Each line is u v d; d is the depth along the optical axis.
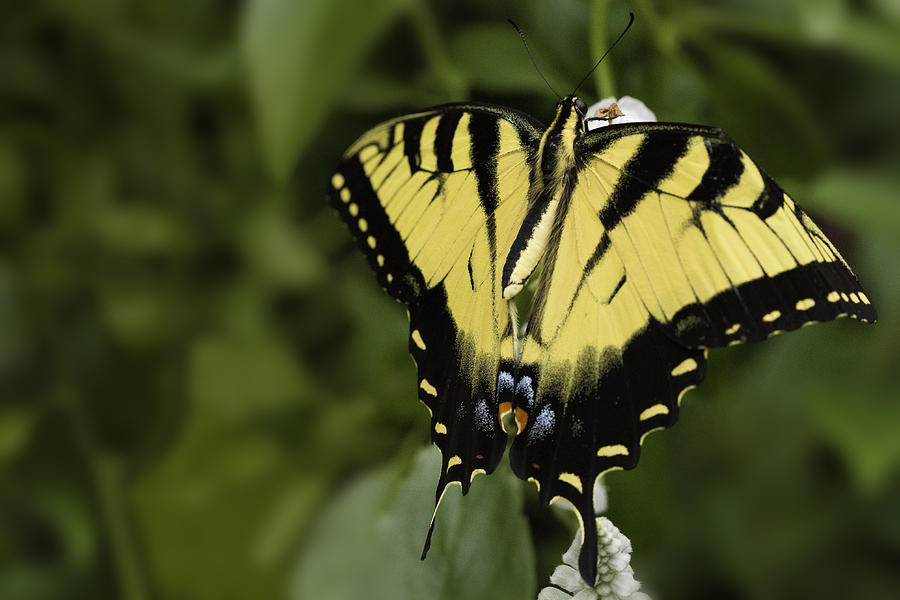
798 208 0.68
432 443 0.71
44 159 0.78
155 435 0.79
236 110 0.78
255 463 0.78
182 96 0.78
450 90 0.73
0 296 0.78
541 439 0.70
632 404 0.69
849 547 0.81
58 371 0.78
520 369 0.70
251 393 0.78
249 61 0.68
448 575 0.71
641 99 0.74
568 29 0.74
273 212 0.78
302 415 0.78
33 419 0.78
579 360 0.70
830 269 0.68
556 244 0.70
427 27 0.73
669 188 0.69
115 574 0.77
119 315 0.79
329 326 0.78
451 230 0.70
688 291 0.69
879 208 0.74
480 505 0.71
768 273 0.68
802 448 0.80
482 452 0.70
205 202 0.78
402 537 0.71
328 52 0.68
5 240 0.78
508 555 0.71
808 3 0.74
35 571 0.78
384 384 0.75
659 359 0.69
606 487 0.72
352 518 0.72
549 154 0.70
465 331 0.70
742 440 0.80
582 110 0.70
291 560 0.77
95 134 0.78
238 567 0.77
